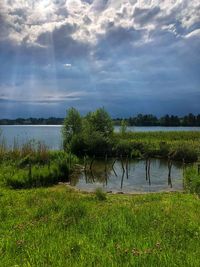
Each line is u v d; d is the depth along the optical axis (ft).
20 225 32.24
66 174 87.25
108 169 109.91
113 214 36.40
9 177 68.33
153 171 106.52
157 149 146.10
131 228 30.37
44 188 66.80
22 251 23.93
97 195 53.11
